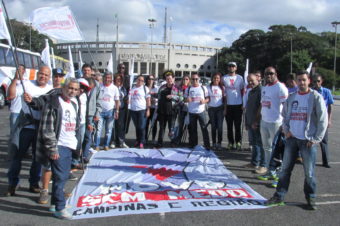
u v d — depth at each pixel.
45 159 3.56
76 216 3.62
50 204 4.00
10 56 14.57
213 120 7.34
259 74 6.38
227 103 7.25
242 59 65.62
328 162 6.19
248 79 6.03
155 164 5.83
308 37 56.38
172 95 7.38
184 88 7.68
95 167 5.57
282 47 58.34
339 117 15.88
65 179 3.61
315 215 3.78
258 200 4.19
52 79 4.91
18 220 3.53
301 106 3.92
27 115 4.12
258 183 5.00
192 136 7.30
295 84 6.59
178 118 7.75
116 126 7.43
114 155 6.46
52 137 3.43
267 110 5.14
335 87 45.44
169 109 7.36
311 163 3.88
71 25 5.79
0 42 15.34
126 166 5.65
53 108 3.48
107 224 3.43
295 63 48.03
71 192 4.38
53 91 4.05
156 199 4.13
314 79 5.96
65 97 3.63
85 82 5.22
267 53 61.09
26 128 4.13
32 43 49.41
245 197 4.27
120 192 4.35
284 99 4.97
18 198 4.18
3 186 4.60
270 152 5.16
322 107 3.76
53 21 5.70
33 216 3.64
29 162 5.96
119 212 3.72
